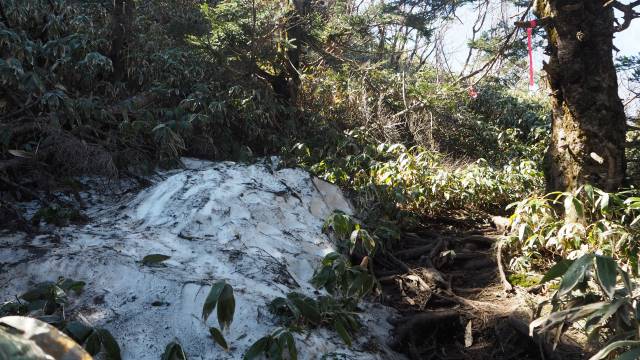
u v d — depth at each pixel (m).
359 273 3.27
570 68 4.45
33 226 3.76
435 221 5.86
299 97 7.94
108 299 2.85
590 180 4.48
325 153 6.98
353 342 3.01
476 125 9.79
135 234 3.57
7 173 4.31
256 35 7.43
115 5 6.16
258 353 2.54
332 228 4.39
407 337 3.35
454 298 3.92
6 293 2.93
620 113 4.53
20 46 4.83
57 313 2.70
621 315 2.25
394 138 8.23
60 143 4.40
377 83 8.99
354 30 8.89
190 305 2.79
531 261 4.33
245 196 4.07
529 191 6.30
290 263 3.63
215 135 6.31
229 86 7.10
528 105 12.12
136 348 2.59
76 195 4.23
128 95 6.12
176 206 3.89
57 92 4.56
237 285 3.03
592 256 2.20
